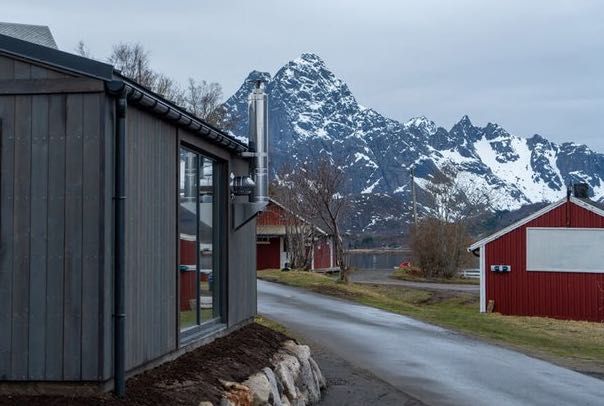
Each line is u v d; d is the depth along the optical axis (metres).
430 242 55.16
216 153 9.83
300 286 29.81
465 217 61.12
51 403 6.26
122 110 6.64
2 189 6.59
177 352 8.29
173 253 8.16
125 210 6.82
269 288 28.59
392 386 11.77
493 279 31.70
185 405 6.76
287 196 42.78
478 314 27.41
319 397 10.64
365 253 98.69
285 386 9.34
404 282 48.69
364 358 14.16
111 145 6.64
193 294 9.18
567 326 23.98
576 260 31.05
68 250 6.52
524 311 31.31
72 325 6.48
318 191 37.81
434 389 11.76
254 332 11.03
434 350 15.73
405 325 19.75
